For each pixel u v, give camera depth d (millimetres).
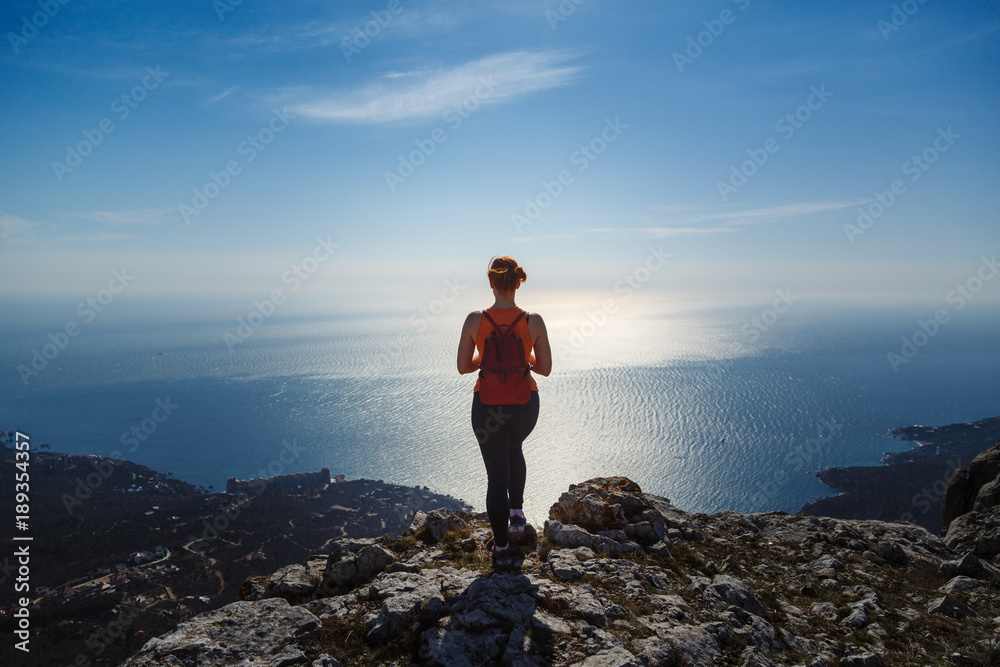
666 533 5738
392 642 3369
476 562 4812
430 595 3859
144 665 3059
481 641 3289
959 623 4367
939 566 5570
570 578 4289
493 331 4391
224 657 3178
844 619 4398
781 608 4508
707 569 5117
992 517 6227
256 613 3627
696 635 3643
